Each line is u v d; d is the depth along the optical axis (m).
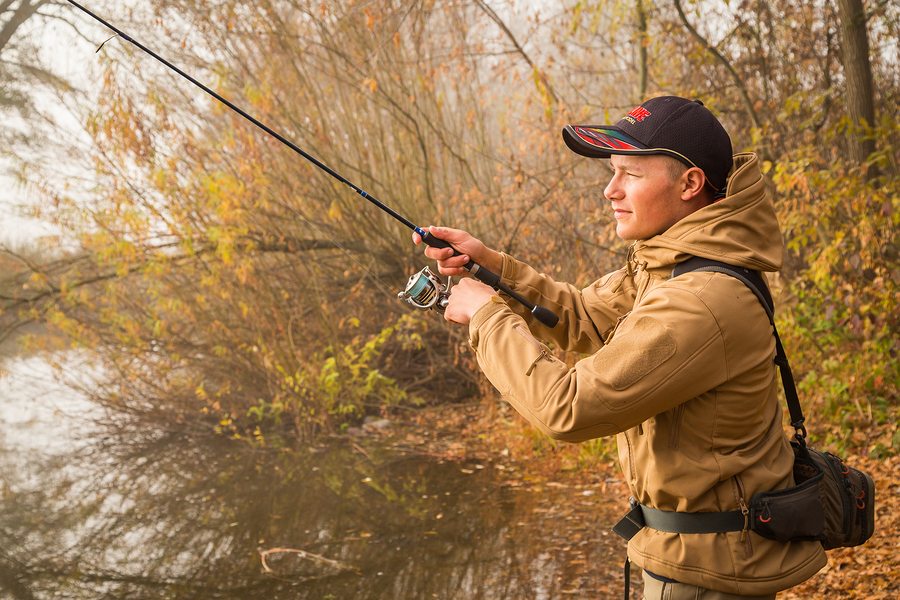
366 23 7.41
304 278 8.01
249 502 5.57
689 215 1.60
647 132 1.63
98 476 6.18
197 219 7.45
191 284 7.70
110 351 7.55
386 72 7.96
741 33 7.79
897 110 7.49
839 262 6.00
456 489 5.67
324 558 4.58
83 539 4.91
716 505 1.56
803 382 5.91
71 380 8.36
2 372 7.97
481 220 7.98
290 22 8.02
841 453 5.30
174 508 5.49
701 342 1.49
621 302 2.03
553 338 2.09
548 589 4.05
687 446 1.56
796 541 1.60
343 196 8.02
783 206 6.26
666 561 1.60
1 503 5.54
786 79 7.73
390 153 8.45
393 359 8.27
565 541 4.64
